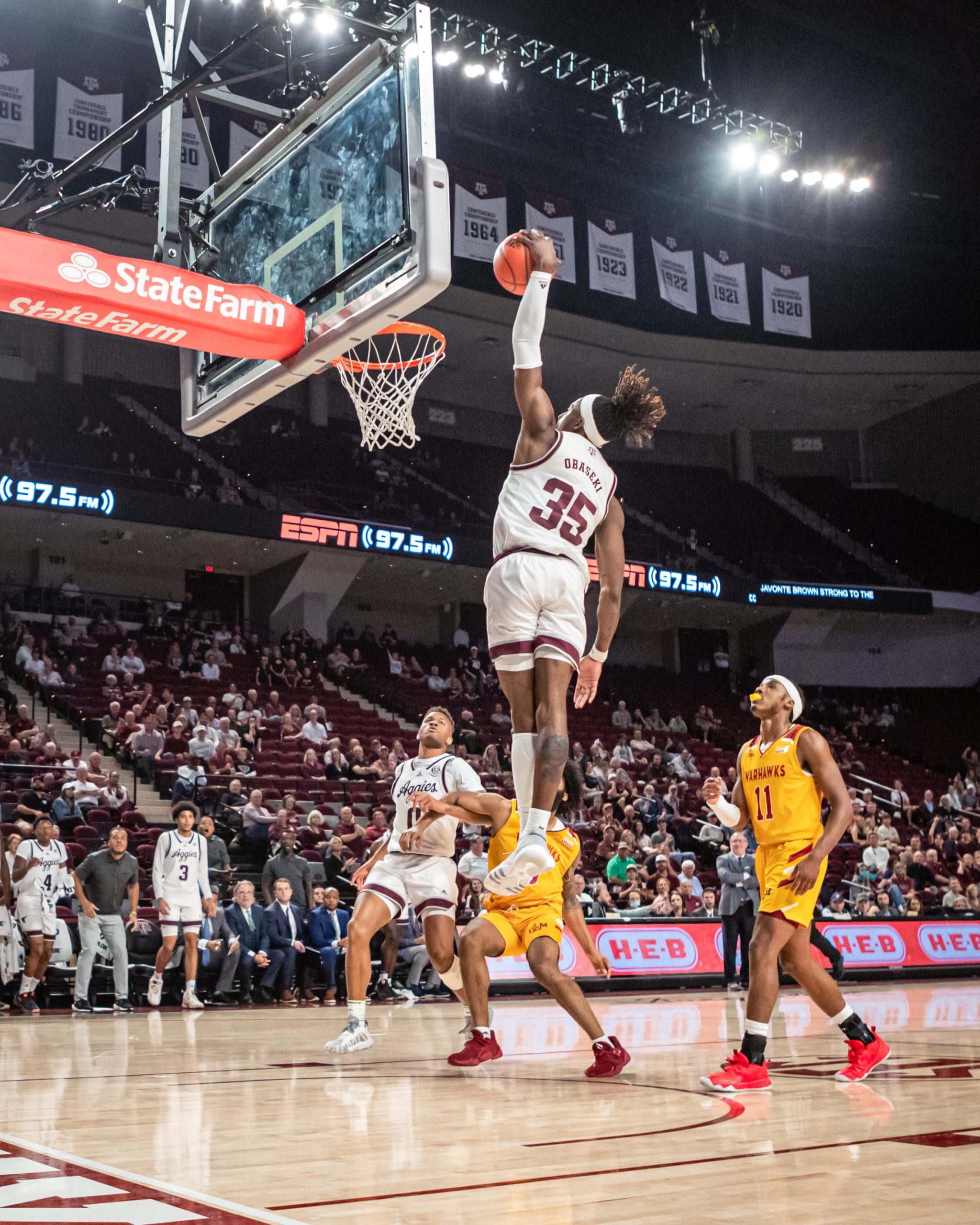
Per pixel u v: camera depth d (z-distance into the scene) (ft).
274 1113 12.95
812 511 95.50
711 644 90.27
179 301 17.79
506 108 73.31
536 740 11.32
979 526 90.74
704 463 98.27
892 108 85.25
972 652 90.43
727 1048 20.90
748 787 16.26
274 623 72.90
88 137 59.00
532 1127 11.96
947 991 38.70
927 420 95.35
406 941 37.09
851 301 84.07
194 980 32.96
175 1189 8.95
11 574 68.80
